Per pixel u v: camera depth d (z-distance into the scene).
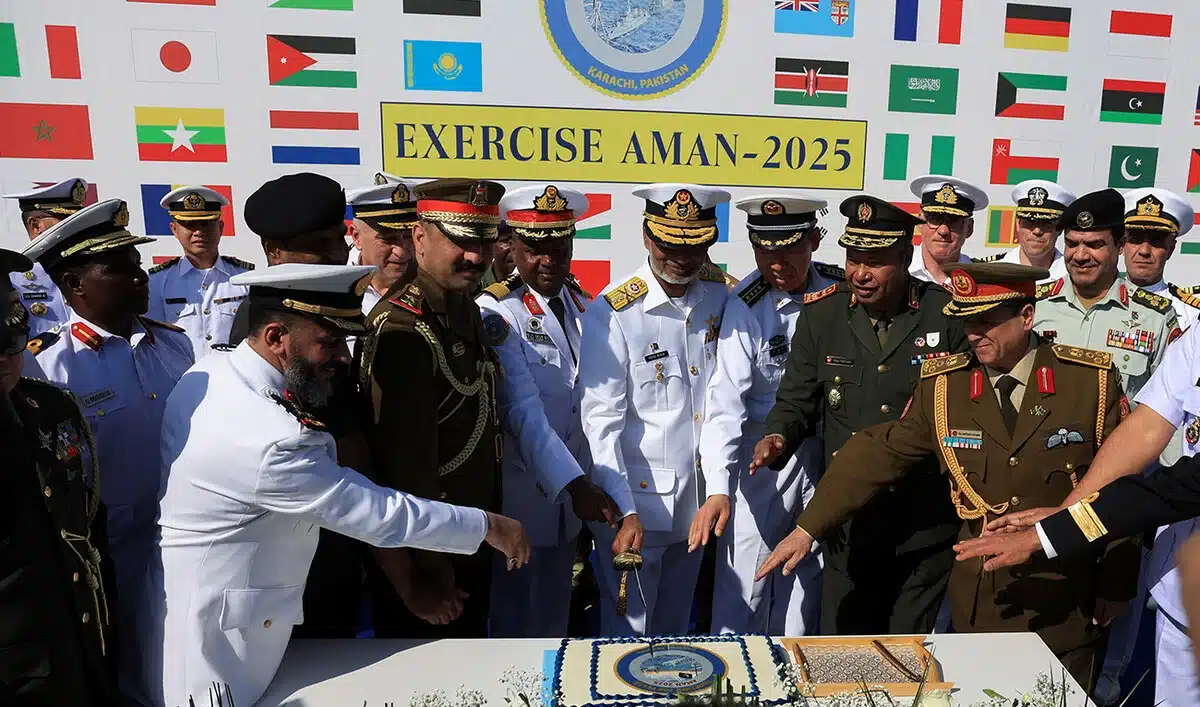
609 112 3.70
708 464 2.65
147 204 3.54
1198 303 3.42
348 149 3.59
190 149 3.51
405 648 1.81
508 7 3.57
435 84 3.59
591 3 3.60
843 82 3.81
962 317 2.02
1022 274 1.93
